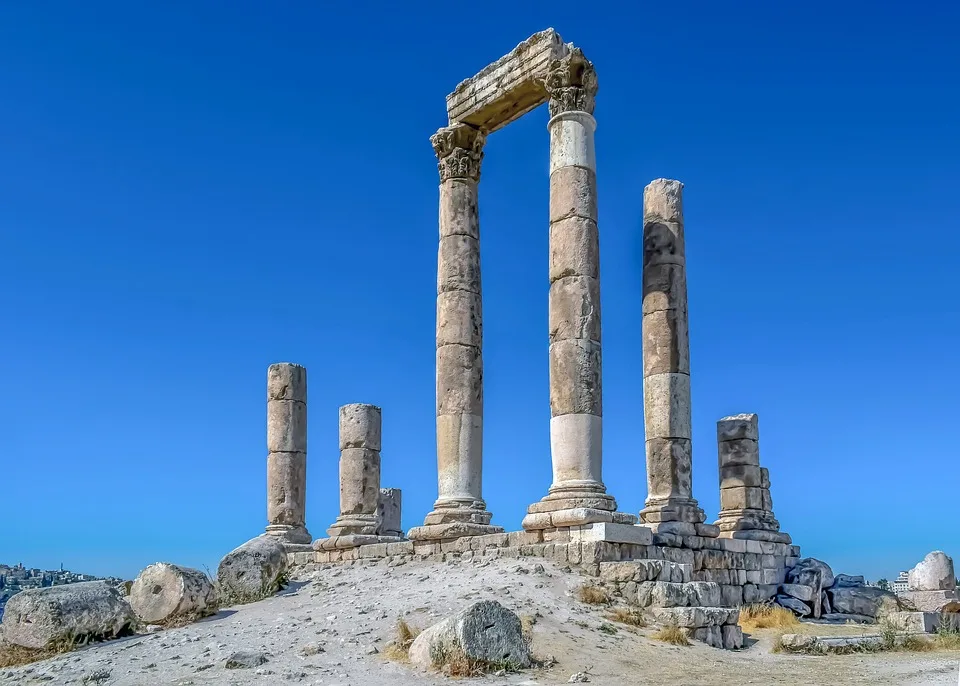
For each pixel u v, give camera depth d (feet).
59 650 55.57
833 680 45.78
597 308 76.79
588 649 50.06
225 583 75.00
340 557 92.27
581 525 70.33
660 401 86.99
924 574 83.35
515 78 85.40
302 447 108.99
